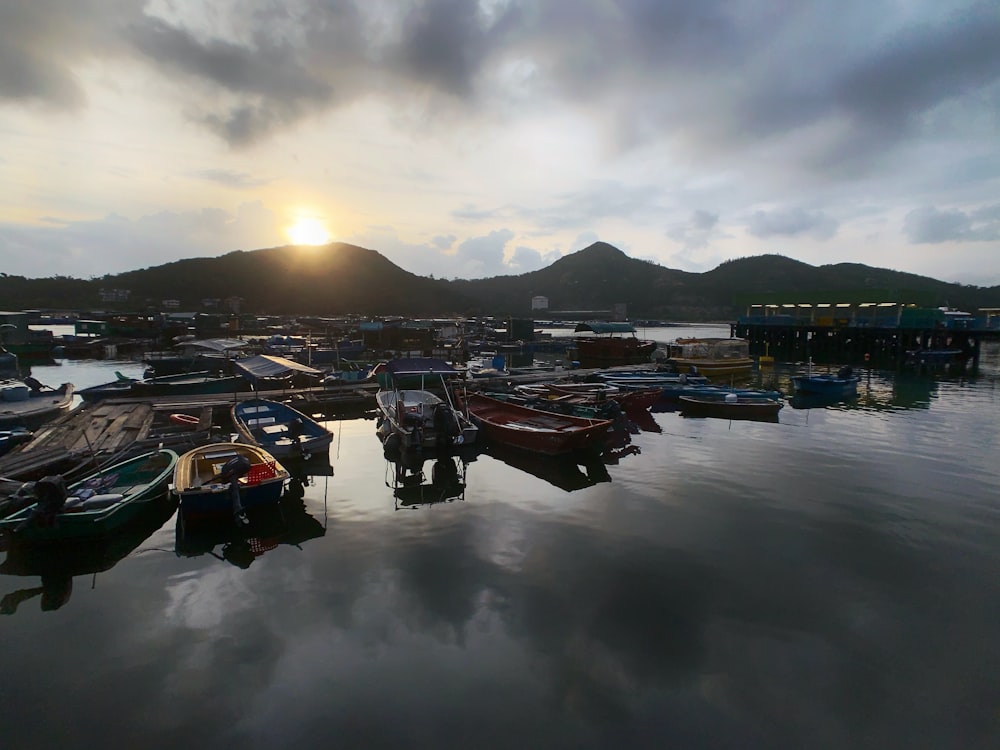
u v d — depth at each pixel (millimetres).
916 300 61250
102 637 8469
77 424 20328
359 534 12266
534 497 14805
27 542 11031
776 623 8922
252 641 8344
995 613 9305
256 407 22031
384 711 6938
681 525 12867
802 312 66438
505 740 6504
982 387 36938
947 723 6891
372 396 28297
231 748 6367
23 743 6441
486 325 94250
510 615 9047
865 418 26281
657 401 29500
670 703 7125
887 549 11664
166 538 12094
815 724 6828
